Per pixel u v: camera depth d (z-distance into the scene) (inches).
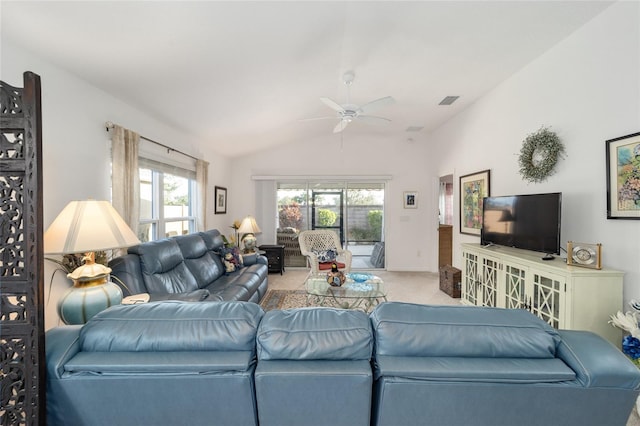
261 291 152.7
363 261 243.0
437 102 165.5
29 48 76.2
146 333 38.7
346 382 36.2
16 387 38.0
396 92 149.9
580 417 37.1
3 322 37.5
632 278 83.6
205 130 163.2
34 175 38.9
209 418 38.3
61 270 88.7
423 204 235.8
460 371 35.9
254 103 141.3
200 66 99.6
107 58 85.5
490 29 97.1
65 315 72.2
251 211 236.5
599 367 35.5
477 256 138.3
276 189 243.1
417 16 89.2
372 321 41.6
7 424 37.8
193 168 171.5
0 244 38.6
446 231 237.1
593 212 94.9
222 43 89.4
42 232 39.7
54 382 37.4
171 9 71.5
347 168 236.4
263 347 37.9
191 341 38.3
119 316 40.9
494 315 41.1
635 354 73.4
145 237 135.9
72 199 90.8
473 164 167.0
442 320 39.9
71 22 69.5
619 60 85.8
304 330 38.8
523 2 84.8
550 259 101.6
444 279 177.3
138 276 99.7
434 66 122.6
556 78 108.0
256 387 36.7
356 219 242.7
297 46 98.8
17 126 38.9
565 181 105.3
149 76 99.3
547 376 35.6
